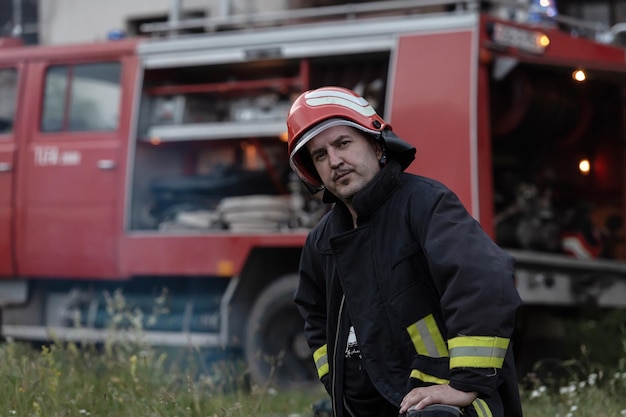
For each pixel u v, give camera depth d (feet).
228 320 31.37
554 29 30.45
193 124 33.24
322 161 11.99
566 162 32.65
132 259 33.12
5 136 35.94
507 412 11.51
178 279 33.37
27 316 35.78
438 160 28.89
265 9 53.26
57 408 18.93
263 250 31.76
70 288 35.19
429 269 11.35
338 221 12.30
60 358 24.76
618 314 31.76
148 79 33.99
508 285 10.84
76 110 34.96
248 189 33.68
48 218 34.76
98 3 60.59
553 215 31.81
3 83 36.37
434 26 29.50
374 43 30.30
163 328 33.06
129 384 21.56
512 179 31.19
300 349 30.63
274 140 33.22
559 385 27.09
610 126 32.86
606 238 32.76
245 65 32.73
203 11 57.82
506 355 11.43
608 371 27.58
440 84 29.14
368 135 11.96
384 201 11.76
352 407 12.19
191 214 32.60
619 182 32.91
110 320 33.47
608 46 31.48
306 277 13.07
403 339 11.48
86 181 34.24
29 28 62.23
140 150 33.81
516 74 30.04
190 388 19.79
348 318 12.12
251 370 30.60
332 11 31.01
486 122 29.01
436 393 10.88
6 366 21.24
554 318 32.09
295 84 31.91
